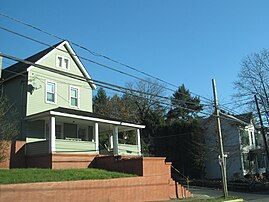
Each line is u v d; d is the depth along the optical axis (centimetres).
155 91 6281
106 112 6153
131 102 6238
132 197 2386
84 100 3478
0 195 1673
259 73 4856
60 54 3322
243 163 5112
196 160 4788
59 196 1925
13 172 2105
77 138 3256
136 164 2602
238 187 4006
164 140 5050
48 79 3180
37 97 3061
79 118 2866
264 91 4791
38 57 3191
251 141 5412
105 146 3953
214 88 3086
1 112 2600
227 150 5078
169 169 2816
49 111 2691
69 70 3375
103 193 2177
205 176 4925
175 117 7119
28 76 3027
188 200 2612
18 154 2716
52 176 2095
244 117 5100
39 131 2995
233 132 5144
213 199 2717
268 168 5594
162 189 2680
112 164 2756
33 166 2691
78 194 2025
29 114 2961
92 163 2847
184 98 6425
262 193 3712
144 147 5156
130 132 5284
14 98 3083
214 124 5059
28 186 1794
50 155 2588
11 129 2697
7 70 3278
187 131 4909
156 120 6012
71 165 2694
